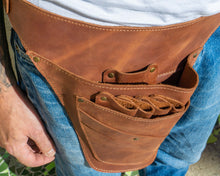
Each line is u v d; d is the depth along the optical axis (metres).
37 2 0.54
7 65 0.80
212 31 0.73
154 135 0.86
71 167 1.13
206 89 0.93
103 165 1.04
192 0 0.57
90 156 1.00
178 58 0.74
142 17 0.58
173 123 0.84
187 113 1.07
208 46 0.81
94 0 0.53
